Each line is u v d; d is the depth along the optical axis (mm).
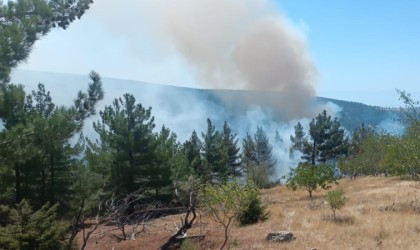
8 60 9719
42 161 29859
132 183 37969
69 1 11430
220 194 16984
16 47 9539
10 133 9969
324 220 22000
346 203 27812
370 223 19719
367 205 25766
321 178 33875
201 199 17531
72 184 31812
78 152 33656
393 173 26719
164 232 22703
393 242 15578
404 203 25141
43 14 10484
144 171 38250
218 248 17312
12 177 29234
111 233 23875
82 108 10961
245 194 17531
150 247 18703
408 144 24500
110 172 37750
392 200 27016
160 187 39406
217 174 59031
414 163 23938
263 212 24375
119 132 38438
